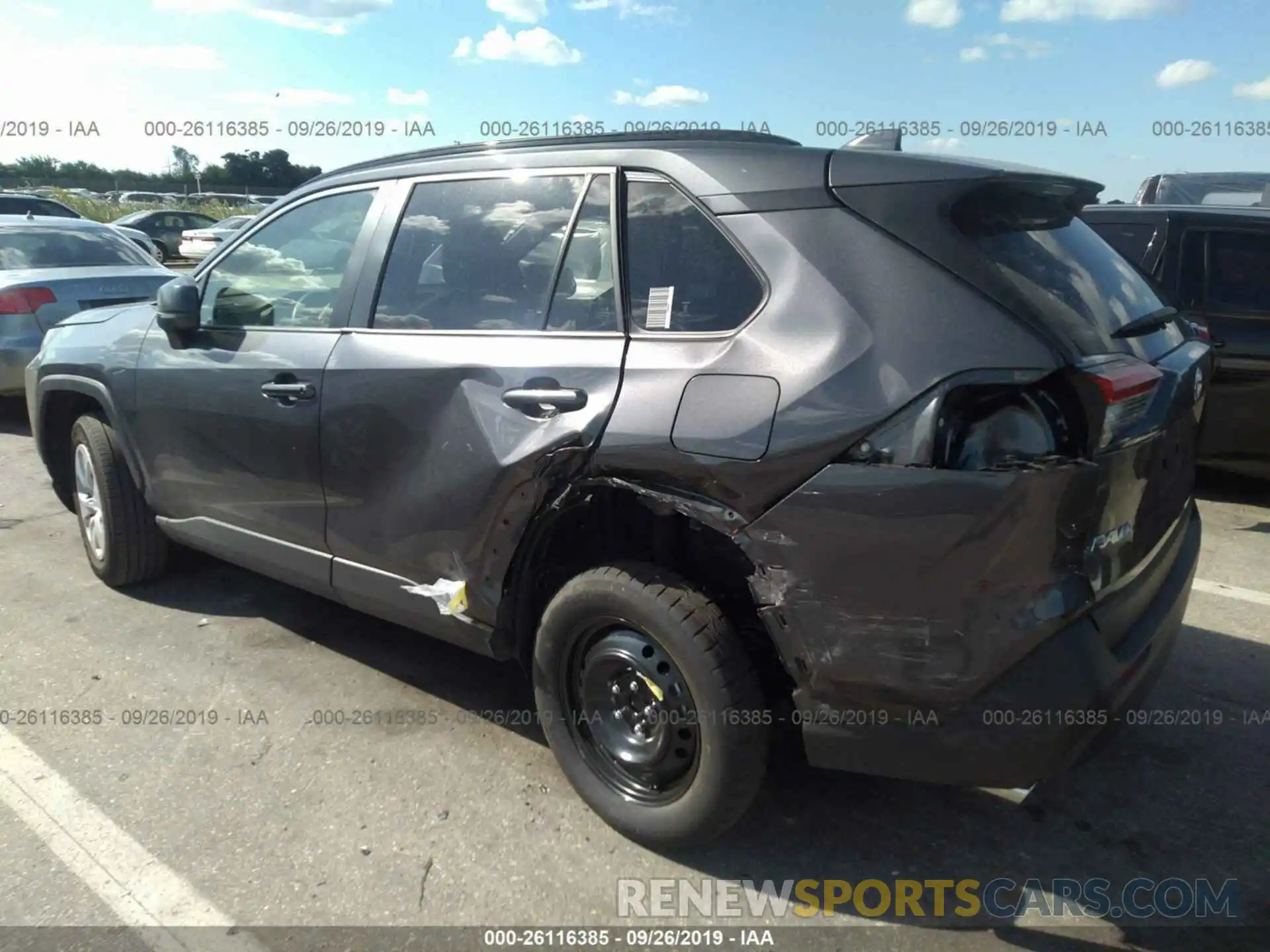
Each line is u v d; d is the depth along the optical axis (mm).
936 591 2098
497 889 2574
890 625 2156
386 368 3057
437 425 2920
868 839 2768
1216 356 5668
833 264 2295
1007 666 2096
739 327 2398
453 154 3205
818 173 2416
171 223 23547
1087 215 6391
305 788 3012
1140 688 2375
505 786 3023
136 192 36719
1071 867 2646
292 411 3336
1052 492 2023
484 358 2844
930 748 2201
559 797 2967
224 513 3814
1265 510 5832
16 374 7211
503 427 2736
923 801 2934
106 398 4164
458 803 2939
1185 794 2955
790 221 2393
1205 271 5812
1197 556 2934
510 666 3838
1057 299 2258
